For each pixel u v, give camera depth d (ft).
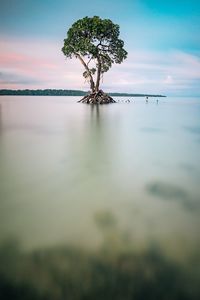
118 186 35.27
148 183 36.63
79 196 31.58
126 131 88.28
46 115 140.15
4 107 216.95
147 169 43.88
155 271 17.83
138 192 33.06
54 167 44.16
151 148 61.57
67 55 192.13
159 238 22.06
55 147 60.75
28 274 17.48
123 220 25.32
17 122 109.40
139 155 54.19
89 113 152.25
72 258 19.21
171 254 19.77
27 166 44.62
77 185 35.53
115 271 17.85
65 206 28.63
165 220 25.35
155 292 16.06
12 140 69.21
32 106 233.55
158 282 16.83
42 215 26.40
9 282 16.80
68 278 17.12
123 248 20.53
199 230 23.35
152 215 26.40
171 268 18.22
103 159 50.11
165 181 37.52
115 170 42.98
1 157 50.85
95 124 105.09
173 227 23.91
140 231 23.17
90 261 18.89
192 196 31.68
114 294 15.88
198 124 110.73
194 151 58.59
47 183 36.19
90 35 182.50
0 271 17.80
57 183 36.24
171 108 233.76
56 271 17.80
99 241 21.57
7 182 36.45
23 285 16.53
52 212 27.12
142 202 29.76
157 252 20.01
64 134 79.82
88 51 178.70
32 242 21.39
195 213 26.81
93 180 37.68
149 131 89.10
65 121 113.50
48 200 30.30
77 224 24.50
